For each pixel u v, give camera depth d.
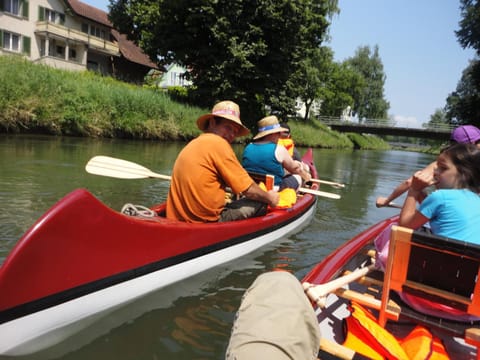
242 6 19.58
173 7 20.12
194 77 22.61
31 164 6.85
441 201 1.93
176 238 2.86
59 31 26.56
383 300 2.01
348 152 28.09
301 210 5.02
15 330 1.95
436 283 1.84
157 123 15.16
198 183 3.19
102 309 2.39
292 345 1.06
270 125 4.39
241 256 3.76
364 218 5.89
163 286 2.83
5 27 24.30
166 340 2.33
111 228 2.31
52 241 2.01
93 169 4.23
